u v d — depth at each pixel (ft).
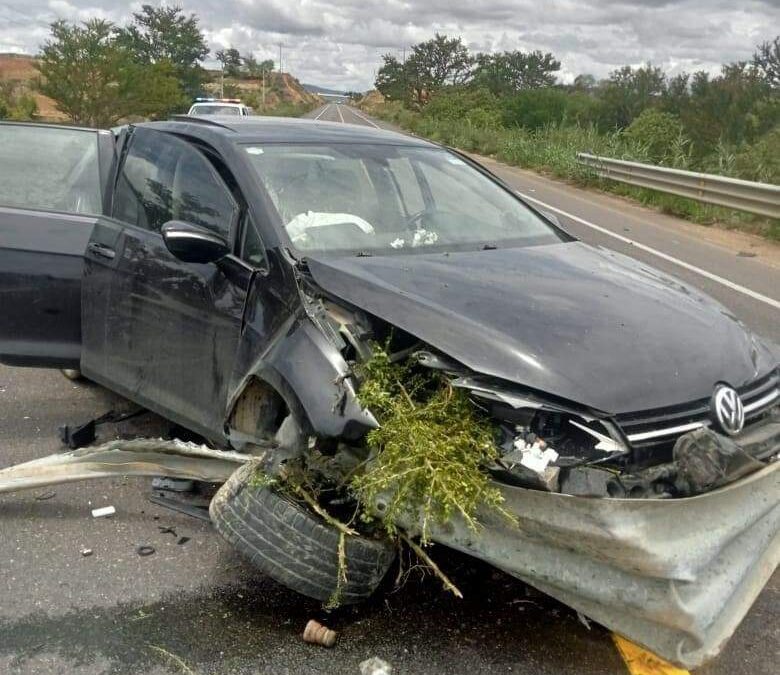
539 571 8.70
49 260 14.78
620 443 8.55
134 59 137.69
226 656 9.55
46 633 9.87
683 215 50.98
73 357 15.17
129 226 14.33
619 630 8.80
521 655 9.71
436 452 8.63
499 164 90.02
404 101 301.84
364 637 9.94
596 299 10.71
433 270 11.20
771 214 43.34
